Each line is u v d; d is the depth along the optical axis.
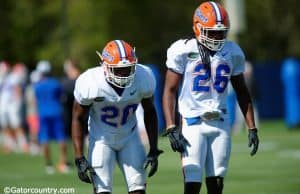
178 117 28.80
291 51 133.62
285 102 93.38
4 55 132.62
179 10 128.00
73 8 121.50
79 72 54.25
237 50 27.88
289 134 75.56
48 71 53.81
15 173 50.97
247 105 28.48
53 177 48.31
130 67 26.23
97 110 27.06
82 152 27.19
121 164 27.58
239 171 48.78
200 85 27.59
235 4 82.06
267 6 131.75
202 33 27.19
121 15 124.25
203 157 27.67
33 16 129.50
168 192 40.47
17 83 66.44
